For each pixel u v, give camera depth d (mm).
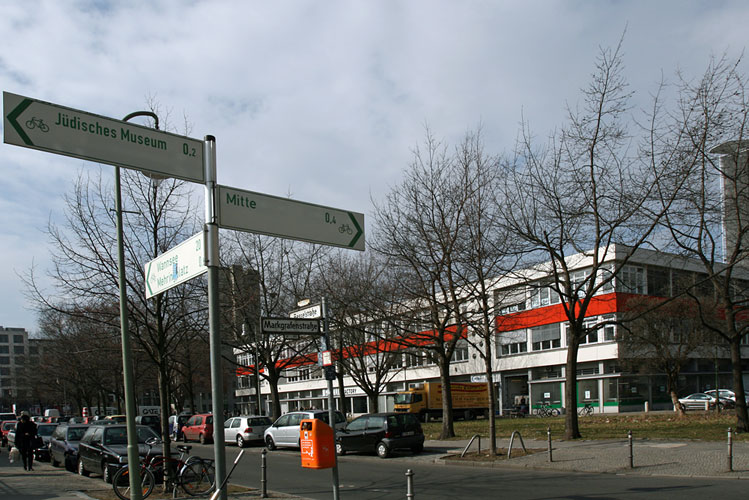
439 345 24922
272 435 27188
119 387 49000
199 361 41938
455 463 18438
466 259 20109
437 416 45656
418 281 22906
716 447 17828
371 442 21641
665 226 20828
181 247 6305
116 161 5297
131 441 9555
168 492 12703
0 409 112500
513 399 54031
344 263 30234
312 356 38062
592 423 31000
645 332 34281
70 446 19625
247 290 30641
